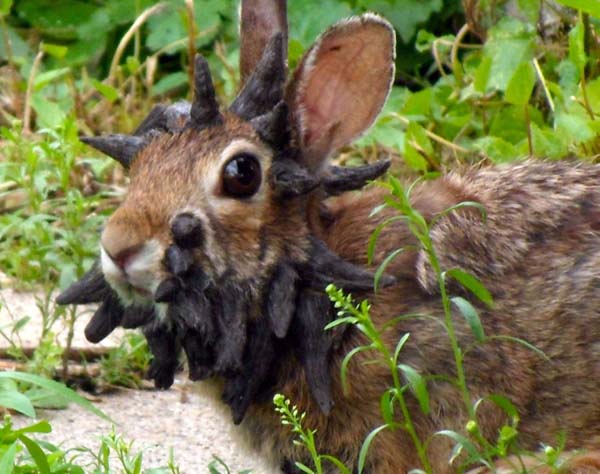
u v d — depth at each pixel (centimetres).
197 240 958
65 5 1722
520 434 1027
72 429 1138
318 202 1020
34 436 1115
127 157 1004
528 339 1020
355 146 1428
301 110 1015
